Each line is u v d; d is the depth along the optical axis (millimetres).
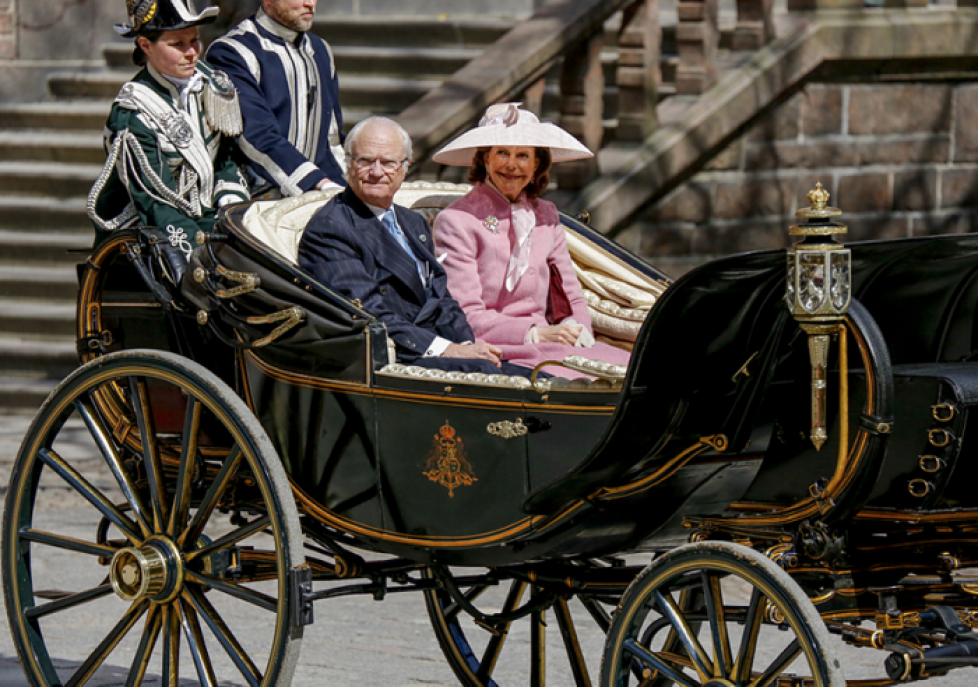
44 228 39406
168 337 17250
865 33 34750
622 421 12758
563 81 33344
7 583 17047
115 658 19812
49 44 44375
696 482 13852
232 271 15828
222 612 22438
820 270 11805
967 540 13078
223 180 18625
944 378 12375
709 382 13047
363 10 44156
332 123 21344
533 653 17406
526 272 17562
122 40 44281
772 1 35094
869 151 35750
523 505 13664
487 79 32344
